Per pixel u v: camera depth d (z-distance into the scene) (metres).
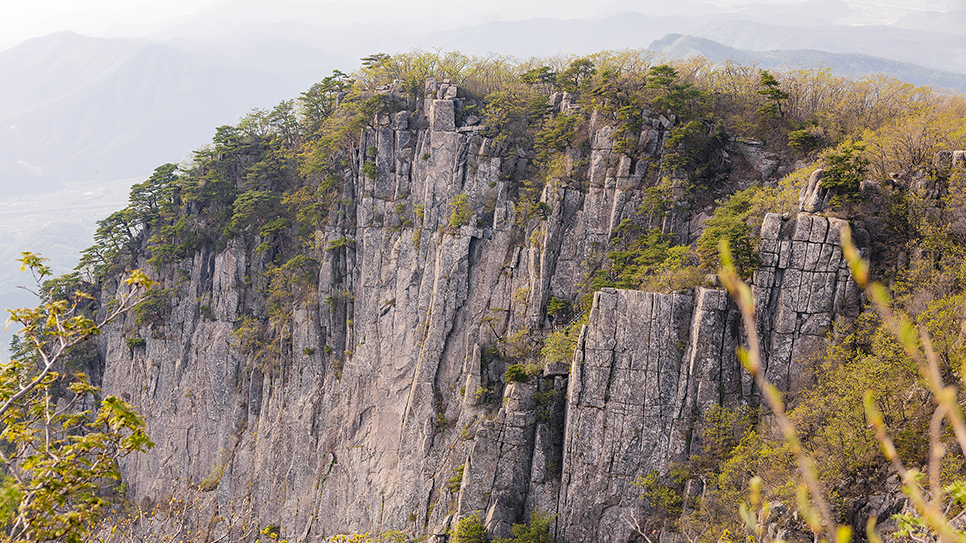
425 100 106.31
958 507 33.88
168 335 123.38
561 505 67.62
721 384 62.91
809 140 79.50
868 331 55.47
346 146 112.12
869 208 60.06
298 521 103.81
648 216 85.56
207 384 118.69
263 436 111.62
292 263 110.19
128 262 134.25
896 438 42.81
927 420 42.31
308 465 105.62
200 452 117.75
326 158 112.12
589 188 90.19
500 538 69.69
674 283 67.44
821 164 65.62
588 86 98.38
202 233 124.50
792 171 80.31
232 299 118.94
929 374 7.66
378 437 100.12
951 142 59.62
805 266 59.81
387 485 95.56
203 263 123.25
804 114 85.94
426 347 96.38
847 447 44.59
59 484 20.72
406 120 105.88
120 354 127.62
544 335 89.69
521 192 97.31
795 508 43.91
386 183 106.50
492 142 99.25
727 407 62.41
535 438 72.62
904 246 57.75
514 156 99.44
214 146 132.25
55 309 23.00
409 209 104.31
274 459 109.25
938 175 57.72
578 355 67.81
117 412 22.17
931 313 45.91
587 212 89.62
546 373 74.81
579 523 66.75
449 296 96.31
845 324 58.50
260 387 116.00
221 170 128.12
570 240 90.56
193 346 121.25
